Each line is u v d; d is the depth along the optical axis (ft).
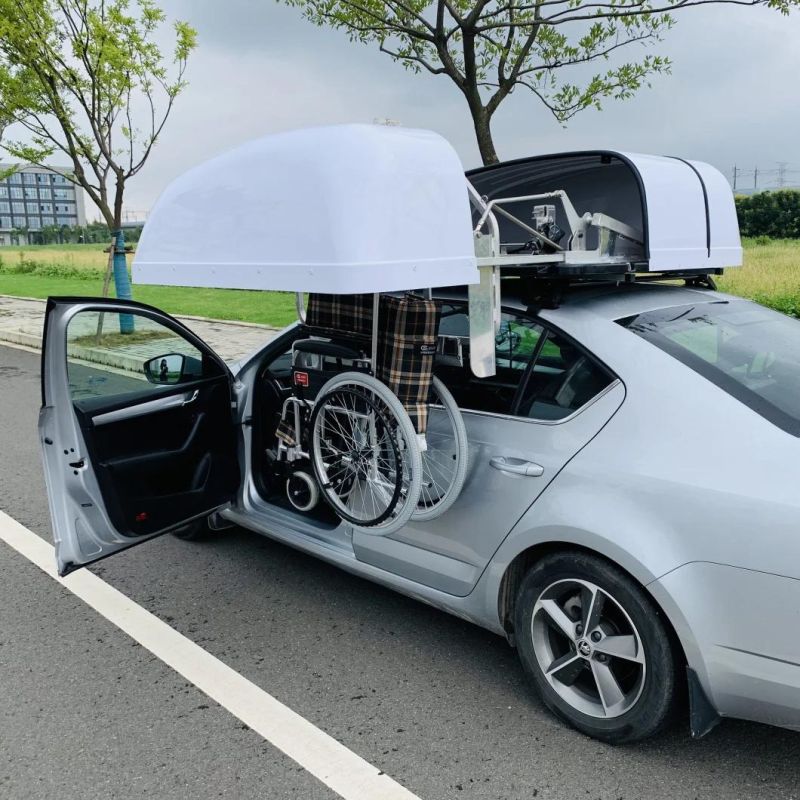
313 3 24.68
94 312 10.55
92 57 35.09
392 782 7.79
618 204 12.18
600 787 7.64
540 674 8.66
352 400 9.23
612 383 8.17
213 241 8.84
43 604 11.88
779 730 8.49
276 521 12.14
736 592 6.88
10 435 21.79
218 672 9.88
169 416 11.44
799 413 7.49
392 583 10.28
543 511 8.16
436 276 7.72
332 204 7.50
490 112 23.76
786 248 58.34
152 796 7.67
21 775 8.02
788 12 20.01
